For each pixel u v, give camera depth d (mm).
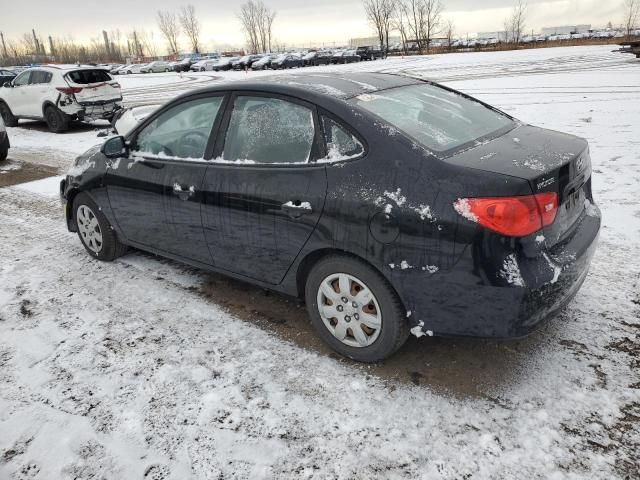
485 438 2367
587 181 3037
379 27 74812
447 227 2393
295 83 3141
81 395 2771
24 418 2617
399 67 33562
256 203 3045
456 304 2492
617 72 18891
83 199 4391
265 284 3305
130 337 3305
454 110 3264
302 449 2361
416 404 2600
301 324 3393
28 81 13219
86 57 112312
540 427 2414
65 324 3490
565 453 2266
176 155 3596
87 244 4559
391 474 2211
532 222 2365
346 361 2971
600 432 2369
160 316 3553
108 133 9758
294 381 2820
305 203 2816
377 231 2568
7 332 3412
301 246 2928
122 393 2775
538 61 30188
